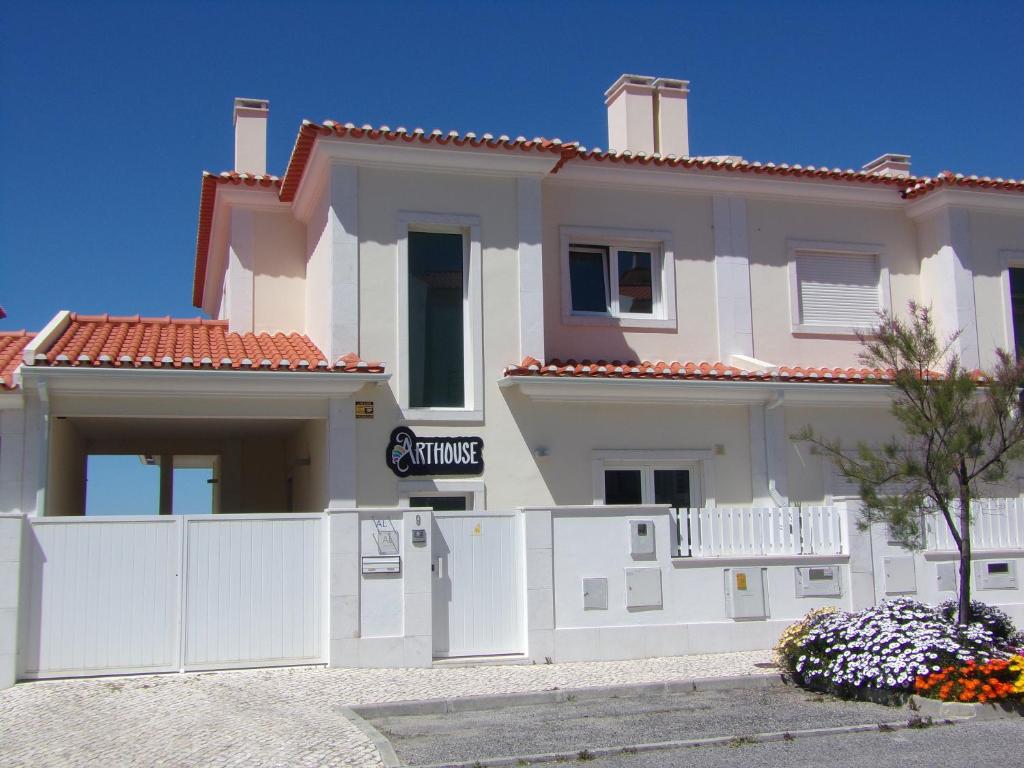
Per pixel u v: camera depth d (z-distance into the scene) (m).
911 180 18.11
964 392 11.76
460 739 9.30
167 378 13.45
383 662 12.22
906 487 12.83
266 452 20.03
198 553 11.95
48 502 13.46
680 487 16.25
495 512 13.05
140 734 9.20
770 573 13.86
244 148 20.00
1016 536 15.15
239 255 17.58
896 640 10.98
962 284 17.88
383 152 15.14
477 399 15.17
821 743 9.13
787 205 18.14
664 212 17.50
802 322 18.03
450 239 15.77
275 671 11.87
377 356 14.89
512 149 15.53
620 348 16.97
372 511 12.41
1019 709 10.22
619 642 13.11
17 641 11.24
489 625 12.88
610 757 8.72
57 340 14.68
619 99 19.88
